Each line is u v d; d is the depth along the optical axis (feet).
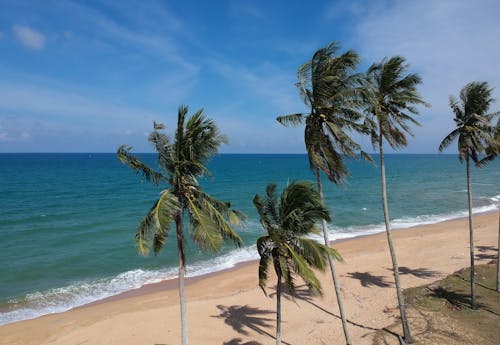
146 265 89.51
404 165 541.75
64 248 101.14
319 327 56.85
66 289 75.31
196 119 34.99
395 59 46.29
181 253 36.78
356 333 53.88
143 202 176.35
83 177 310.04
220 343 53.47
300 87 43.50
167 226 31.50
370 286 72.38
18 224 127.44
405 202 181.88
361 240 110.73
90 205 167.12
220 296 70.85
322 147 43.27
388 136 49.39
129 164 33.83
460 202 180.96
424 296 64.69
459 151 57.00
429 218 145.07
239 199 191.72
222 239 33.88
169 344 53.26
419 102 46.06
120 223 130.21
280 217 35.83
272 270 85.05
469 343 47.98
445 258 88.22
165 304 67.31
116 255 95.96
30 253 96.48
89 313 63.98
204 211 34.94
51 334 56.70
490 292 64.13
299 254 35.01
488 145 53.67
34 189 222.89
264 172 398.01
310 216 35.09
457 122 55.57
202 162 35.99
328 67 42.06
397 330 52.75
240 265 90.38
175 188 35.76
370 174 356.18
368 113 47.78
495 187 240.32
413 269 81.51
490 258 85.46
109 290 75.15
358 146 41.34
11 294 72.64
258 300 68.23
